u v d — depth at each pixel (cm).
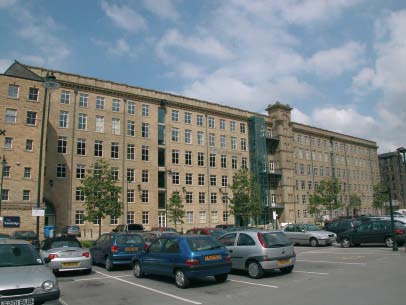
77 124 4566
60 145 4391
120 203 3569
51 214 4234
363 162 9288
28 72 4234
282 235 1378
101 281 1318
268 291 1053
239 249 1355
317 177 7775
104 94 4878
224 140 6209
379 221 2350
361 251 2102
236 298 979
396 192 11900
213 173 5897
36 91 4053
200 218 5575
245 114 6619
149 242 2012
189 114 5800
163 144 5384
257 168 6384
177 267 1172
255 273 1290
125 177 4838
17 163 3778
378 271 1334
